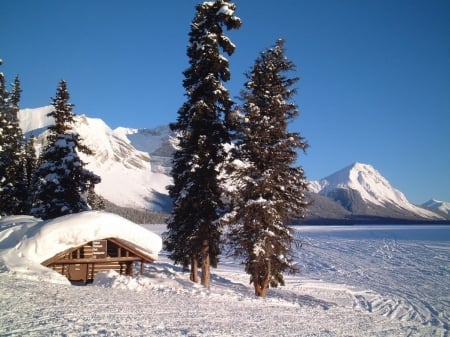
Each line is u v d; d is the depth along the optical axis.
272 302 19.66
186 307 14.70
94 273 22.20
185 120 23.69
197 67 22.70
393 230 128.75
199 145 22.16
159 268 31.38
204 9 23.14
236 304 17.14
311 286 35.66
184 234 24.05
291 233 23.58
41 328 9.70
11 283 15.27
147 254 22.58
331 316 17.97
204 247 23.33
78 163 29.41
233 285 30.56
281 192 23.02
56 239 20.02
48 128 30.39
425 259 53.50
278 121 22.80
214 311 14.62
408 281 38.69
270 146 22.64
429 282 38.06
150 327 11.03
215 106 23.23
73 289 15.80
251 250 22.11
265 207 21.53
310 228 153.50
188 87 23.80
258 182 21.91
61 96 30.73
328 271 45.78
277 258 23.16
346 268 47.66
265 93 23.20
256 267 22.08
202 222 22.77
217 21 23.25
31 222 23.42
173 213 24.44
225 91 23.08
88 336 9.38
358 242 80.00
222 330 11.70
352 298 30.83
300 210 23.44
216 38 22.81
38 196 29.00
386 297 31.25
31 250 19.39
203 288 21.77
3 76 35.34
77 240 20.58
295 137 22.97
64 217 21.36
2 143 34.97
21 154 39.62
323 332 13.66
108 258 21.80
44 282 16.61
